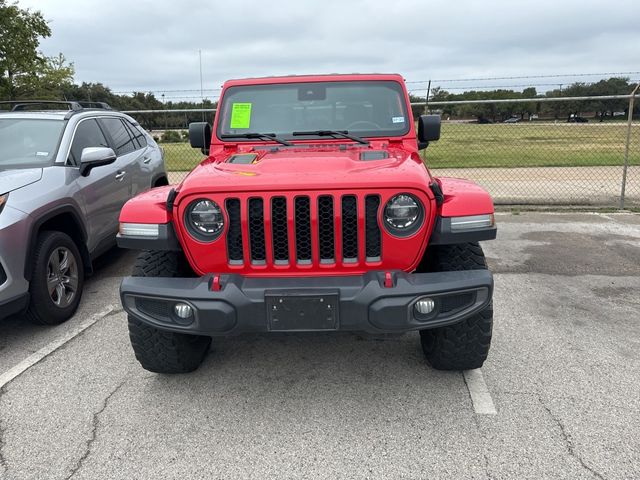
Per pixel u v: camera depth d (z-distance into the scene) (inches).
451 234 111.0
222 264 112.2
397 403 122.3
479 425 112.8
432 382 131.0
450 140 521.7
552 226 295.3
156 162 261.7
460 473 98.4
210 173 117.8
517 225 299.7
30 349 153.6
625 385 127.3
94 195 193.2
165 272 120.6
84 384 133.8
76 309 180.5
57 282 169.5
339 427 113.8
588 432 109.3
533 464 100.2
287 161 123.6
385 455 104.1
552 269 218.7
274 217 109.8
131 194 227.8
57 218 175.8
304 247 111.4
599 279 205.2
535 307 177.8
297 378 135.0
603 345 148.7
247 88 164.4
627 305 178.1
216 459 104.2
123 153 231.0
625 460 100.6
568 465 99.6
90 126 212.1
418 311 107.0
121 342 157.3
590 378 130.8
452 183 122.6
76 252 179.5
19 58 1029.2
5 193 151.9
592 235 273.1
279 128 159.5
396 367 139.1
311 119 160.2
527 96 402.6
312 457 104.2
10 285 146.6
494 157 528.1
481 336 121.6
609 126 396.8
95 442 110.3
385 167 117.0
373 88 161.3
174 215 112.6
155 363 129.2
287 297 105.7
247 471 100.5
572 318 167.9
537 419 114.4
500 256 238.7
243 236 109.3
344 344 153.3
